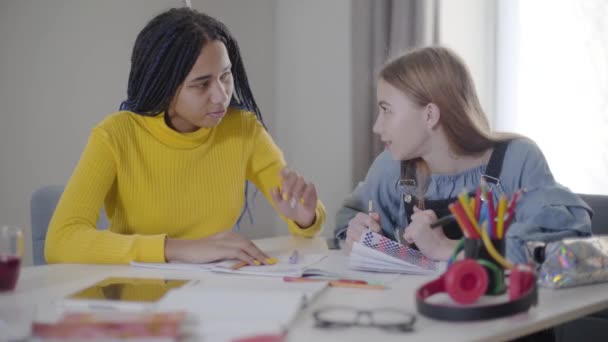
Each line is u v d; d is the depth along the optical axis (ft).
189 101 4.80
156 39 4.75
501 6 8.37
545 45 8.04
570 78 7.86
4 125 8.04
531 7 8.12
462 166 4.74
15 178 8.14
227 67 4.84
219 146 5.34
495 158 4.63
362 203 5.30
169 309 2.86
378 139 8.61
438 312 2.86
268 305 2.92
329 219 9.78
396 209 5.15
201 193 5.21
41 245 5.60
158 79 4.79
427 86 4.50
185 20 4.77
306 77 9.95
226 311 2.83
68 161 8.45
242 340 2.48
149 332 2.43
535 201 4.32
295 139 10.18
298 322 2.83
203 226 5.26
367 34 8.59
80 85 8.46
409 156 4.71
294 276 3.77
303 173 10.11
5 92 8.02
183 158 5.10
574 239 3.69
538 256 3.59
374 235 4.19
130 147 4.96
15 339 2.52
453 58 4.62
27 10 8.08
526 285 3.07
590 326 5.67
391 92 4.60
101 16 8.57
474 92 4.70
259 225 10.09
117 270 4.03
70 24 8.36
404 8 8.15
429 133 4.62
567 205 4.22
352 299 3.25
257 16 10.08
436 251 4.08
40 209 5.63
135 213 5.04
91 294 3.26
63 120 8.38
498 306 2.89
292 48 10.11
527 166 4.54
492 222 3.26
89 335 2.44
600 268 3.64
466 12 8.41
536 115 8.15
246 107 5.65
